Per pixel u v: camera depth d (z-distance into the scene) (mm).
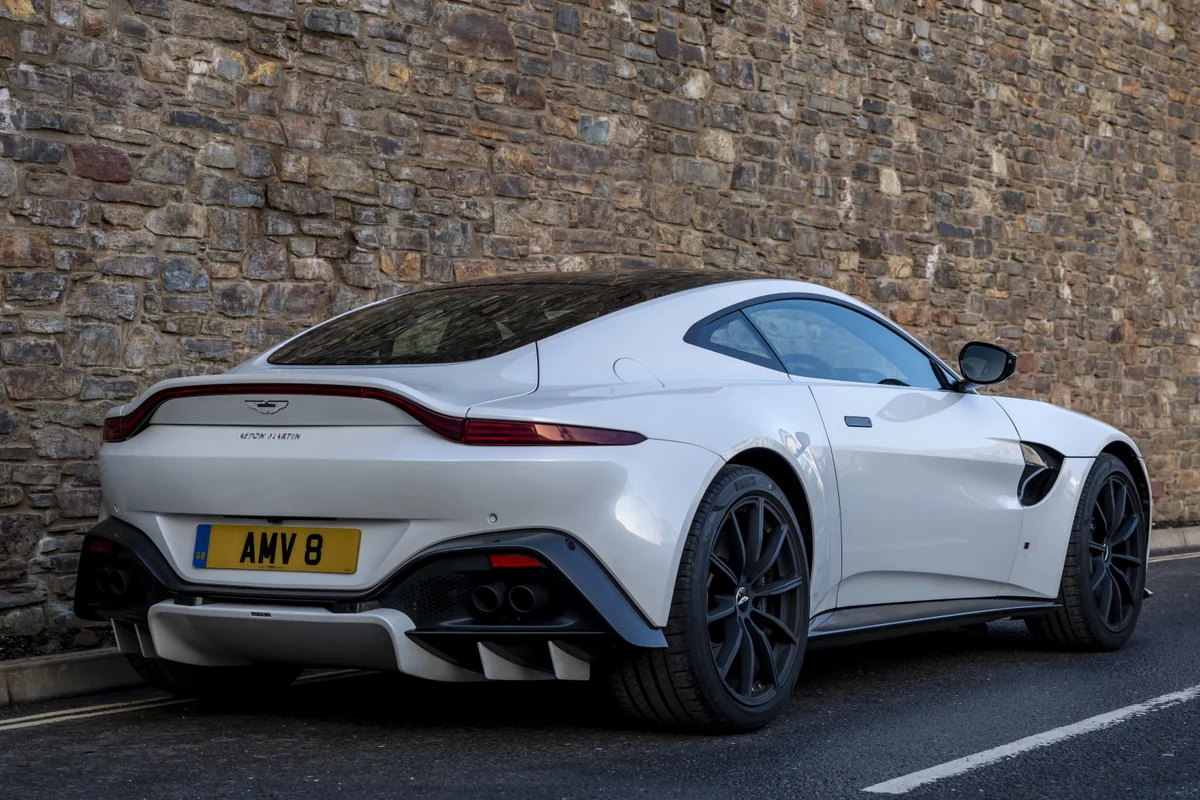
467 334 3664
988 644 5250
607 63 7883
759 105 8820
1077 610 4934
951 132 10320
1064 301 11406
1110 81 11875
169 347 5844
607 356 3535
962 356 4777
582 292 3959
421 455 3115
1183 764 3219
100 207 5625
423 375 3400
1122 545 5277
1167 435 12547
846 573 3916
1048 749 3359
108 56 5680
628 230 7984
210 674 3902
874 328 4535
